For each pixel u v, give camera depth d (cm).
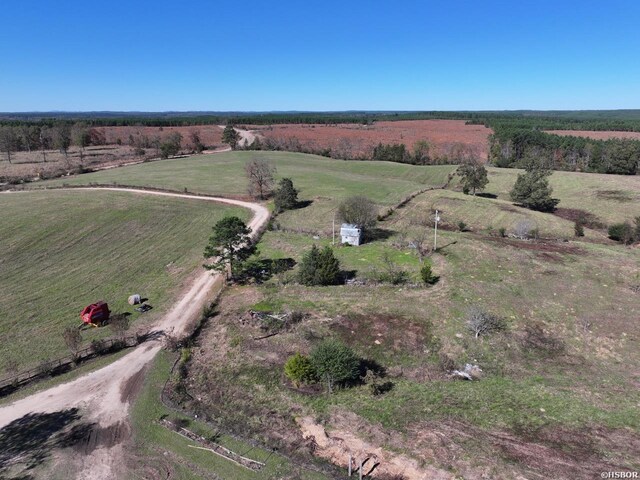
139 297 3550
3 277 3978
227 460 1822
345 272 3978
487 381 2400
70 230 5181
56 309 3428
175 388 2370
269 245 4794
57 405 2267
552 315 3173
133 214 5806
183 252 4653
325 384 2322
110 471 1791
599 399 2202
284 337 2844
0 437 2038
